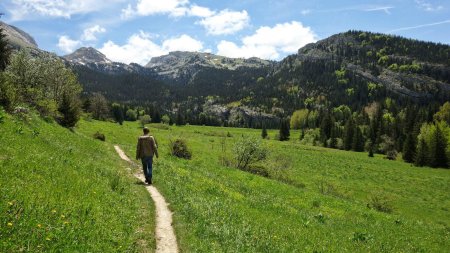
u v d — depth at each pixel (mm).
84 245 7730
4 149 13766
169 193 16531
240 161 47750
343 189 66125
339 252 14484
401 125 195500
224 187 23078
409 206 62344
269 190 29312
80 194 11273
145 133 19484
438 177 99062
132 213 12070
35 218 7934
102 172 17266
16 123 20891
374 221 25734
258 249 11945
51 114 42156
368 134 197250
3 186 9234
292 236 15000
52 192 10336
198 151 69000
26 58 58344
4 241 6648
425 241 22516
